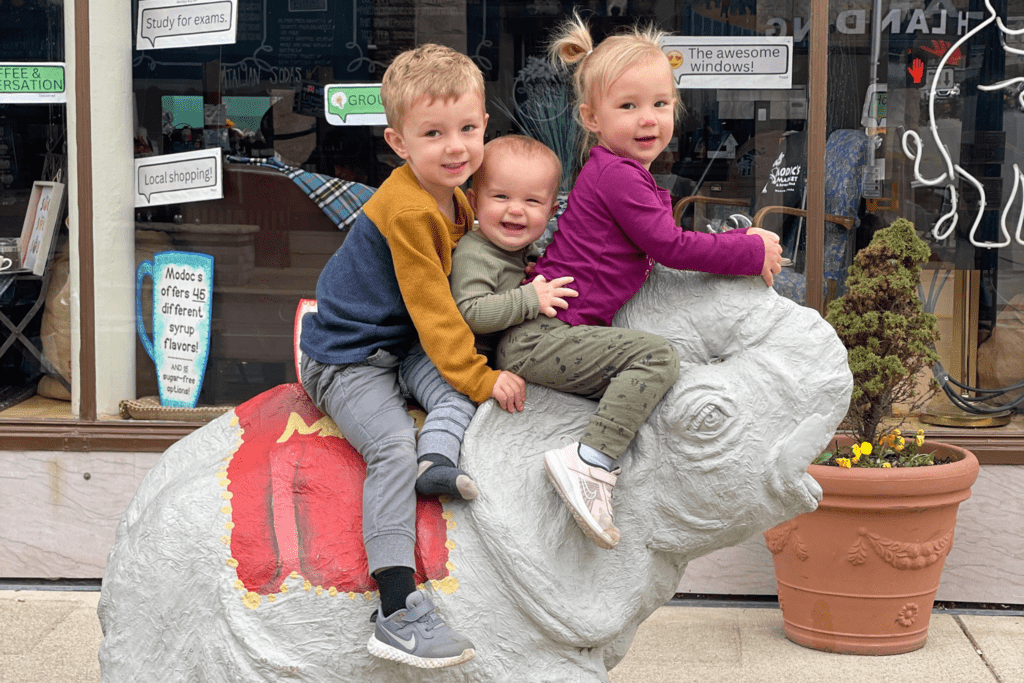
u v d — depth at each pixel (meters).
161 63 4.74
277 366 4.83
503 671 2.13
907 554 3.91
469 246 2.33
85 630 4.17
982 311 4.68
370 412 2.24
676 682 3.76
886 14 4.55
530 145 2.30
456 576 2.12
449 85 2.17
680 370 2.24
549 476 2.14
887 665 3.92
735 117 4.60
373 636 2.03
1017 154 4.65
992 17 4.57
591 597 2.20
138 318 4.83
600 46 2.38
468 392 2.23
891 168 4.64
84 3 4.61
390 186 2.29
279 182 4.74
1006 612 4.48
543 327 2.27
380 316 2.30
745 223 2.96
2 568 4.70
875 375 4.12
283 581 2.07
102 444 4.62
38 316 4.76
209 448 2.40
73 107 4.71
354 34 4.65
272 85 4.71
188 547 2.11
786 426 2.20
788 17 4.54
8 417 4.69
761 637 4.20
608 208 2.27
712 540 2.27
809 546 4.00
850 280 4.23
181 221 4.80
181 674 2.09
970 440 4.48
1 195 4.79
